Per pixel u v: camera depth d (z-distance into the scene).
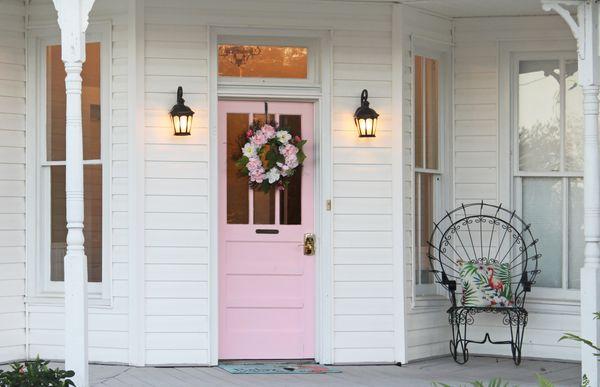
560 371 8.30
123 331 8.13
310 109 8.53
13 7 8.59
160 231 8.15
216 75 8.28
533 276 8.97
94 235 8.38
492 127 9.23
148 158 8.16
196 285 8.16
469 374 8.05
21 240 8.59
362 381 7.57
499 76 9.23
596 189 7.22
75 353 6.51
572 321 8.94
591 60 7.20
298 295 8.45
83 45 6.60
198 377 7.63
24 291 8.55
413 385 7.45
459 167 9.24
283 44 8.50
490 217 8.92
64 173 8.62
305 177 8.48
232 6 8.30
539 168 9.23
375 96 8.52
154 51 8.20
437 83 9.24
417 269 8.90
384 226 8.49
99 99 8.40
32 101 8.62
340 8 8.45
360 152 8.47
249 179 8.38
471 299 8.56
